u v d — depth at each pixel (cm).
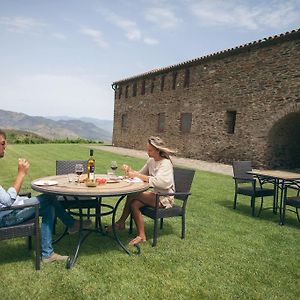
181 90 1888
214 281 304
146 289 282
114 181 369
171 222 491
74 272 307
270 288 295
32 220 315
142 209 404
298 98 1214
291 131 1395
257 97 1388
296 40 1223
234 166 599
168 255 359
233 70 1516
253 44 1373
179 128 1908
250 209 605
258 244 411
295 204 483
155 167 412
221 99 1588
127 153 1897
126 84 2534
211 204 626
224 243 408
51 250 328
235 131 1502
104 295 269
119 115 2661
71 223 365
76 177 380
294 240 433
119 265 328
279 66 1290
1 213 297
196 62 1736
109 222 473
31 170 962
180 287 289
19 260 329
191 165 1412
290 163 1466
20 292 267
